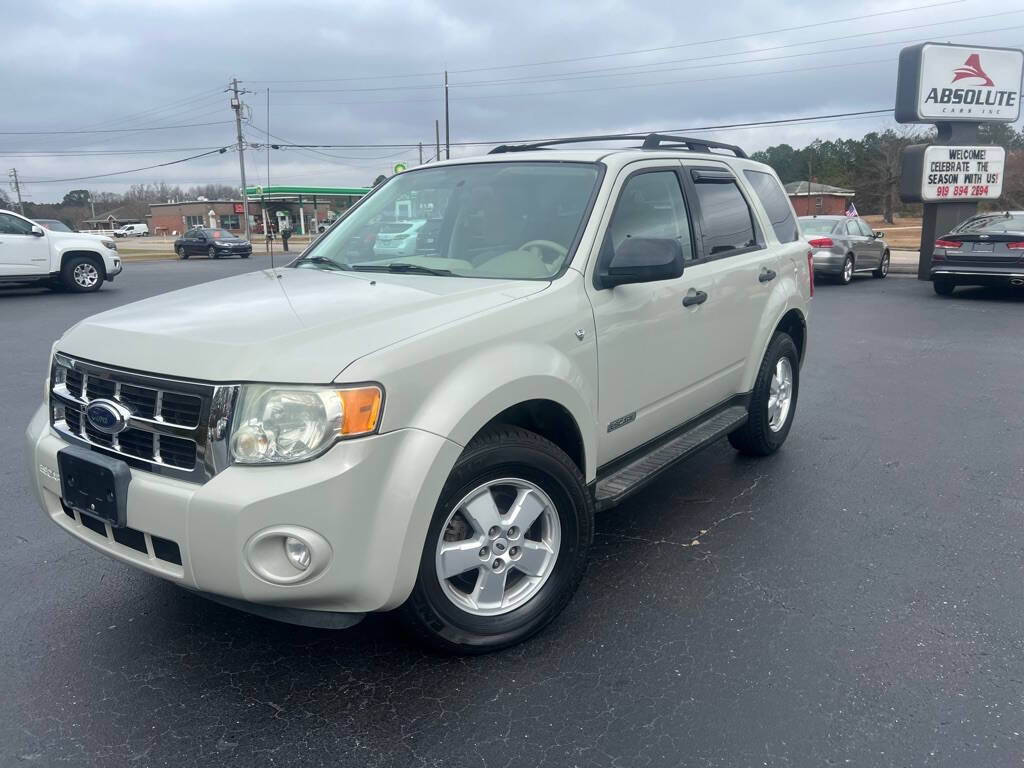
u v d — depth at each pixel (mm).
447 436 2721
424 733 2697
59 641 3264
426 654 3162
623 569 3904
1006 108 19297
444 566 2967
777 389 5508
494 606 3133
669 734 2691
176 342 2742
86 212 122750
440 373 2775
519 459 3037
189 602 3584
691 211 4375
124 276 23938
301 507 2510
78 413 2973
